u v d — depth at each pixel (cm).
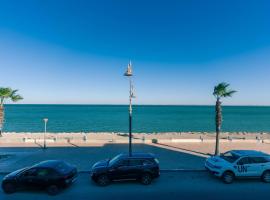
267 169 1425
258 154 1464
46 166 1270
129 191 1273
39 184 1227
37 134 3925
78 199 1167
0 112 3009
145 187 1335
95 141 2881
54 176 1229
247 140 2973
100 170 1359
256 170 1416
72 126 6512
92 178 1370
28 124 6869
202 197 1187
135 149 2439
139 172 1370
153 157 1430
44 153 2223
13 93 3008
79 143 2773
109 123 7444
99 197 1188
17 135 3709
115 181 1420
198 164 1827
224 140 2967
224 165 1409
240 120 9169
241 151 1525
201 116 11319
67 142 2833
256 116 11731
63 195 1219
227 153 1552
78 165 1788
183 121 8450
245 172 1406
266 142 2912
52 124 7006
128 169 1366
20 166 1761
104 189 1303
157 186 1352
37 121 7881
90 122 7775
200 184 1390
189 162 1889
